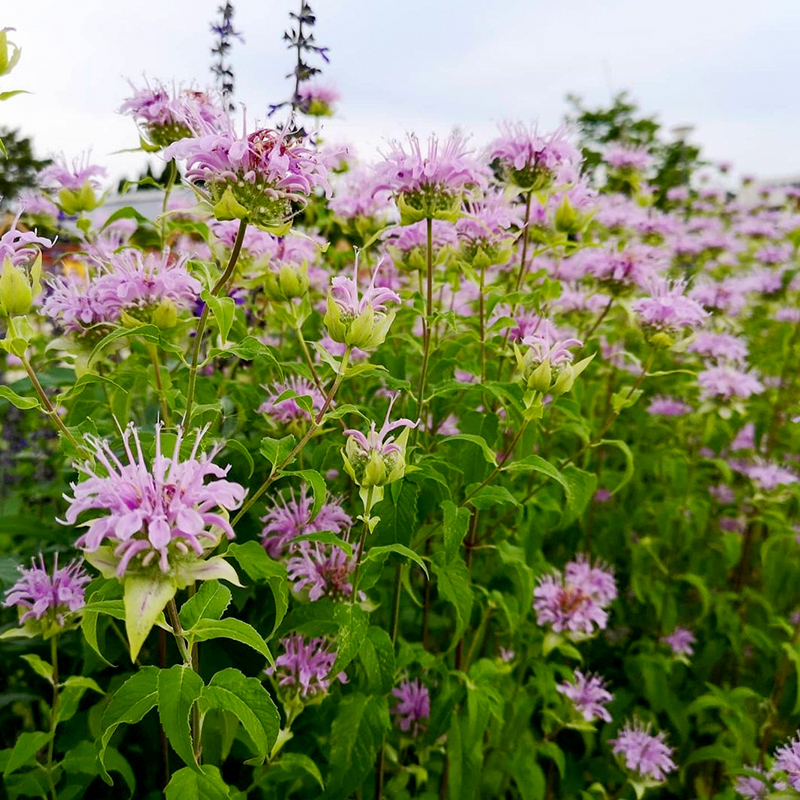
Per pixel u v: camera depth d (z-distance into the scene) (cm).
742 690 52
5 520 40
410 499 36
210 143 30
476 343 49
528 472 49
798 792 42
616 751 51
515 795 52
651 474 71
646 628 64
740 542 61
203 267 33
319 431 40
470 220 44
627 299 55
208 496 26
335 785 35
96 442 27
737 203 118
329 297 33
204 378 42
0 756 37
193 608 28
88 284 38
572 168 48
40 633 37
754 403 66
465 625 37
